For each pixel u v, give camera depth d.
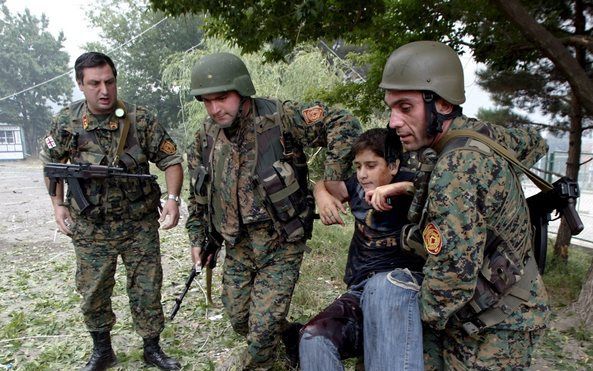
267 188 2.35
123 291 4.51
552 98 5.47
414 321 1.65
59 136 2.68
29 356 3.28
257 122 2.38
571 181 1.74
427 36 4.65
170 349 3.25
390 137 1.92
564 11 4.59
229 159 2.42
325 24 3.87
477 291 1.54
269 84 10.86
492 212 1.47
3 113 41.75
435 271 1.48
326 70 11.16
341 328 1.83
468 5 4.39
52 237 7.25
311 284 4.51
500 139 1.63
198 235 2.77
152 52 28.34
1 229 7.84
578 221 1.69
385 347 1.65
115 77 2.59
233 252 2.60
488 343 1.60
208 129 2.53
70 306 4.20
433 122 1.52
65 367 3.09
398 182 1.89
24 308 4.20
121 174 2.62
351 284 2.06
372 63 5.95
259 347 2.41
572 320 3.64
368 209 2.04
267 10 3.57
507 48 4.51
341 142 2.23
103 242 2.73
